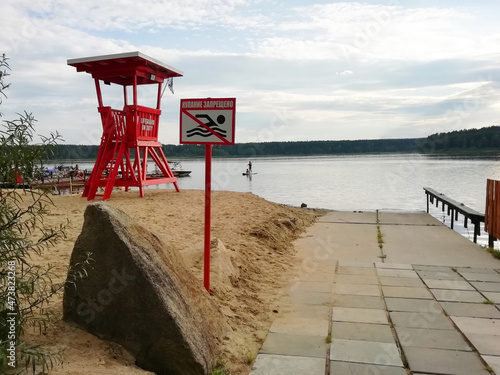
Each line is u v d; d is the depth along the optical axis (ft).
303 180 108.99
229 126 15.25
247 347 13.61
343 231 35.91
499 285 20.52
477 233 31.96
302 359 12.93
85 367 9.56
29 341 10.03
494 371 12.20
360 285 20.76
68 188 62.75
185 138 15.76
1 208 8.30
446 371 12.23
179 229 27.20
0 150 8.11
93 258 11.18
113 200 38.19
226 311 15.62
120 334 10.96
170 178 45.01
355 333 14.93
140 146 38.81
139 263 11.10
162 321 10.86
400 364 12.63
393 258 26.50
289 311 17.26
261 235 28.63
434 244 30.60
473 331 15.01
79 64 36.11
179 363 10.84
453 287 20.26
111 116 36.70
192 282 13.47
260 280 21.11
